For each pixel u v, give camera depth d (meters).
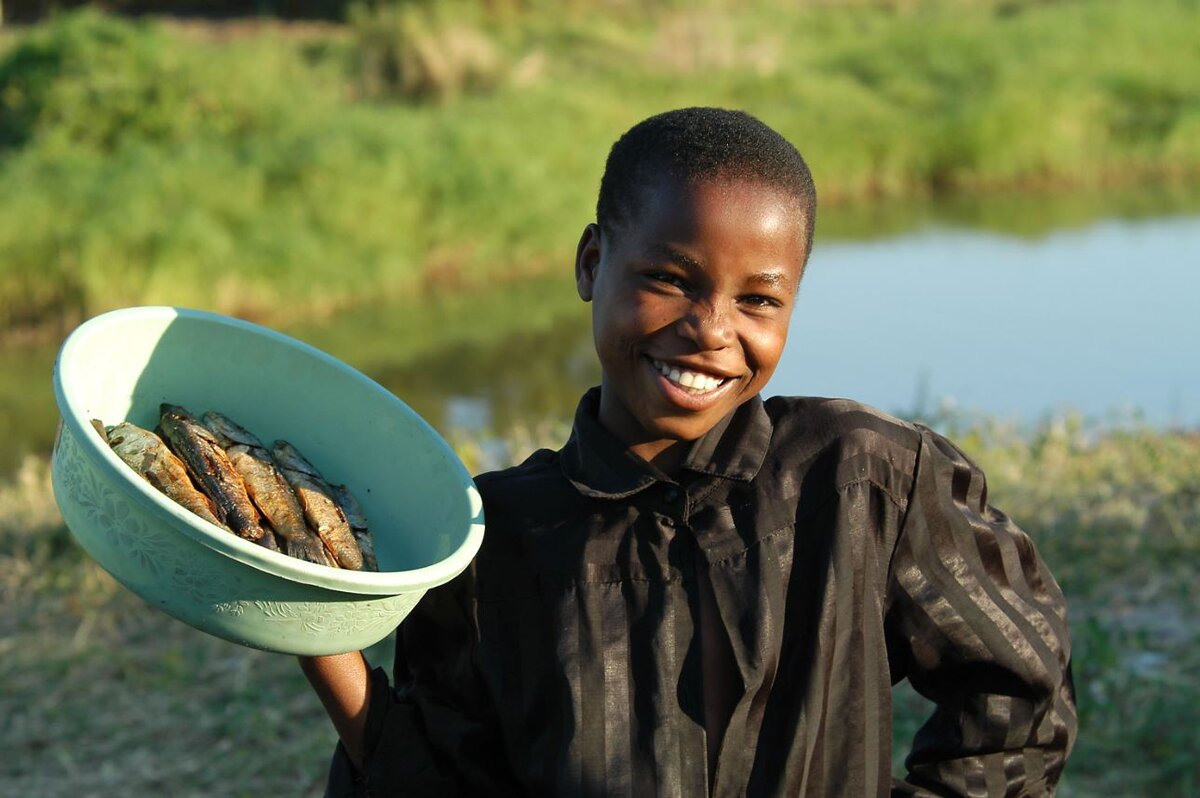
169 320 1.57
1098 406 9.03
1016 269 13.48
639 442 1.48
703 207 1.35
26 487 6.41
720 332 1.36
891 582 1.51
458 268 14.17
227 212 13.17
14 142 14.66
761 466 1.47
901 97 20.67
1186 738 3.67
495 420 9.73
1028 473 5.80
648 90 20.06
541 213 14.62
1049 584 1.60
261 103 15.38
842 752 1.45
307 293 12.73
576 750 1.42
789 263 1.38
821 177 18.38
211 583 1.27
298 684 4.29
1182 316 11.45
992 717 1.54
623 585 1.46
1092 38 23.23
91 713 4.12
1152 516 5.27
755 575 1.43
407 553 1.57
